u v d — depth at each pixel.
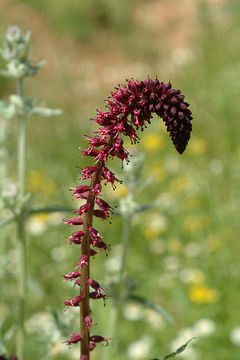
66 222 2.72
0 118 13.41
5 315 6.78
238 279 7.54
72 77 17.86
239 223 8.59
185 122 2.52
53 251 8.27
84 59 20.67
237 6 19.61
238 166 10.09
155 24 23.25
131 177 5.39
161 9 24.36
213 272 7.75
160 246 8.53
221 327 6.64
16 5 22.98
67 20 22.23
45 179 10.80
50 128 13.27
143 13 24.14
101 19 22.81
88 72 19.36
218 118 12.22
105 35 22.30
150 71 18.92
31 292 7.52
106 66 20.19
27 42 5.05
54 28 22.22
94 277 7.88
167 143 11.56
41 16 22.69
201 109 12.70
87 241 2.69
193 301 7.13
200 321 6.70
